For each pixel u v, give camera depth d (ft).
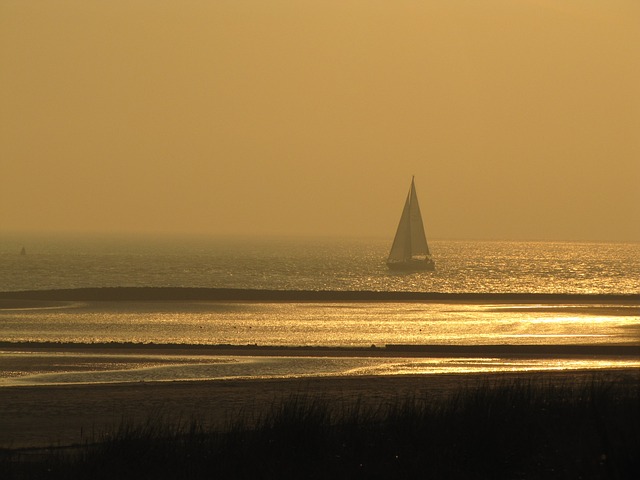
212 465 183.32
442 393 312.50
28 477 178.50
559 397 242.78
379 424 223.10
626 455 161.48
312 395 308.40
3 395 314.55
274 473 176.04
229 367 428.56
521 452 184.44
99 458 189.37
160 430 211.61
